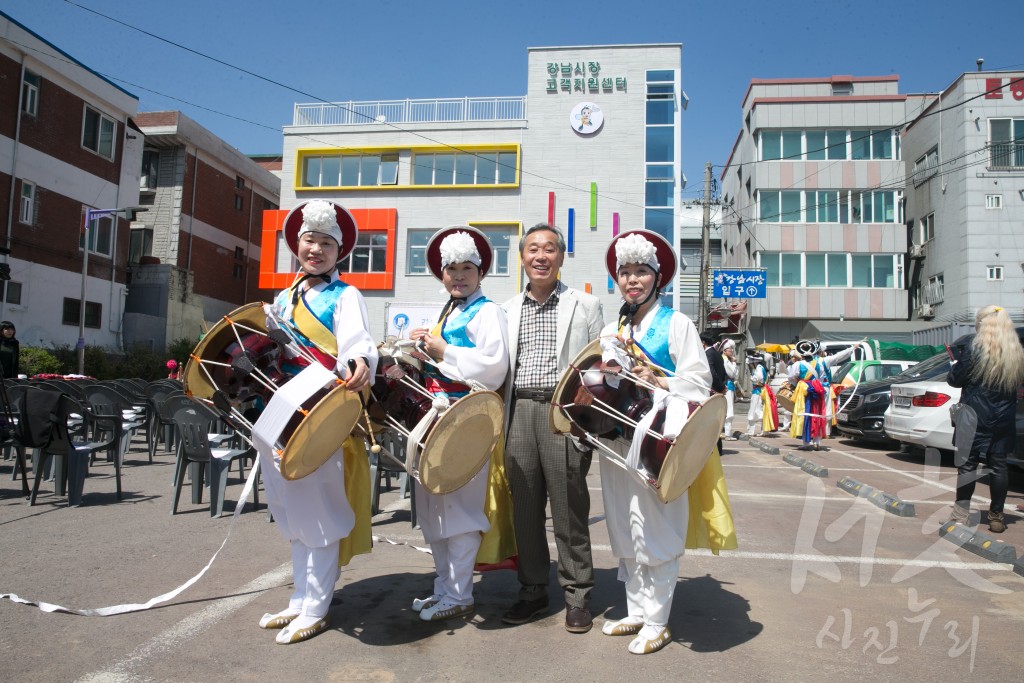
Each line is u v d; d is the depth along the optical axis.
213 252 30.31
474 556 3.66
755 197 30.84
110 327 24.08
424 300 26.61
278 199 35.62
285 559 4.62
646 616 3.29
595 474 8.65
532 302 3.78
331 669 2.99
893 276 29.95
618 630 3.40
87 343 23.00
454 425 3.16
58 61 21.47
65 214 22.06
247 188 32.94
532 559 3.60
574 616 3.47
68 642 3.21
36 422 6.07
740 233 34.41
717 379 8.72
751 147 31.88
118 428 6.69
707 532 3.34
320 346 3.27
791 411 12.62
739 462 10.23
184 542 5.05
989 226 26.45
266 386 3.21
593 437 3.30
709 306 32.12
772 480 8.37
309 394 3.00
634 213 25.95
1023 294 26.12
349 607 3.77
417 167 27.20
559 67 26.61
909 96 31.36
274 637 3.32
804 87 31.88
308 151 27.44
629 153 26.14
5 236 19.97
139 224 28.42
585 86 26.44
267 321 3.24
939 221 28.58
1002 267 26.30
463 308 3.65
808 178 30.39
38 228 21.09
